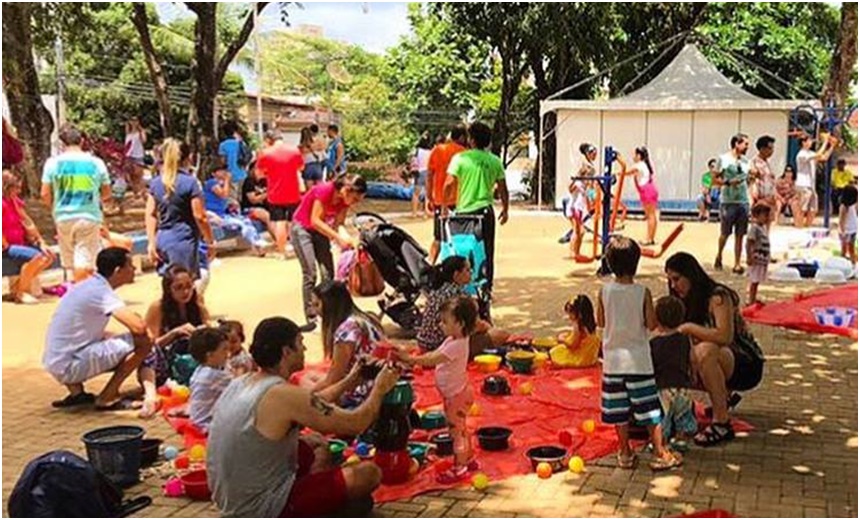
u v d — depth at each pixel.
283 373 4.24
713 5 26.36
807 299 9.90
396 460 4.86
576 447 5.42
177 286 6.74
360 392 5.22
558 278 11.69
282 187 13.16
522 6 23.92
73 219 9.77
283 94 46.66
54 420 6.06
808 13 26.59
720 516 4.35
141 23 20.50
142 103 31.81
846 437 5.65
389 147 33.59
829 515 4.50
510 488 4.86
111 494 4.54
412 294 8.34
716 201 20.22
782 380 6.93
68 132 9.78
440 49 31.52
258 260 13.23
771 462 5.23
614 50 24.92
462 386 5.01
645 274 12.05
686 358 5.44
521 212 21.98
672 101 20.88
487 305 8.45
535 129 26.14
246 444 4.04
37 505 4.23
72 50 29.78
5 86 18.64
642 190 14.79
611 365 5.11
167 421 6.03
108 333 6.98
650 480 4.96
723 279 11.50
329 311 5.61
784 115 20.39
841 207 12.59
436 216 9.59
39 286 10.16
